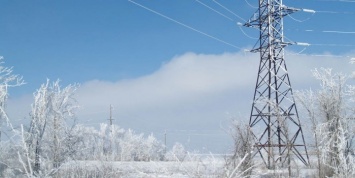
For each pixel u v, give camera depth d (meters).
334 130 23.81
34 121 19.83
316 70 26.47
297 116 28.34
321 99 25.58
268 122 30.06
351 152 22.69
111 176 20.92
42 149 19.52
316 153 24.56
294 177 22.58
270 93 32.75
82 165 21.53
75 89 22.36
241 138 21.92
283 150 26.25
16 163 16.89
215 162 10.30
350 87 24.23
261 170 20.19
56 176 17.28
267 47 34.06
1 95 15.84
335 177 20.25
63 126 21.34
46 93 20.97
